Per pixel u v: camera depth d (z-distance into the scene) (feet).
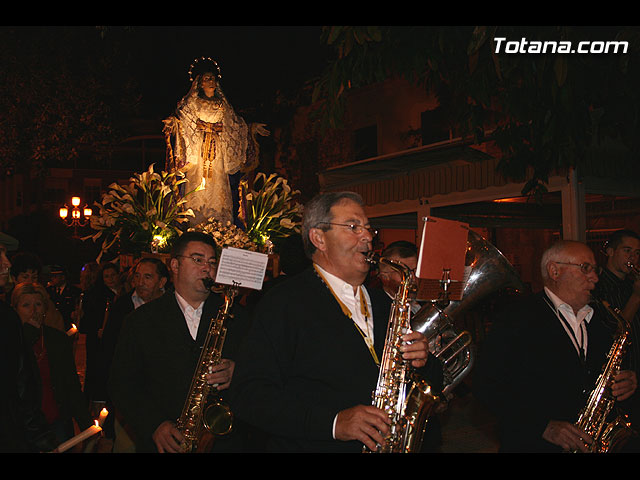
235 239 30.89
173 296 11.32
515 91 14.03
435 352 8.87
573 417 10.14
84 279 29.40
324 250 8.39
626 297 14.40
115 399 10.56
